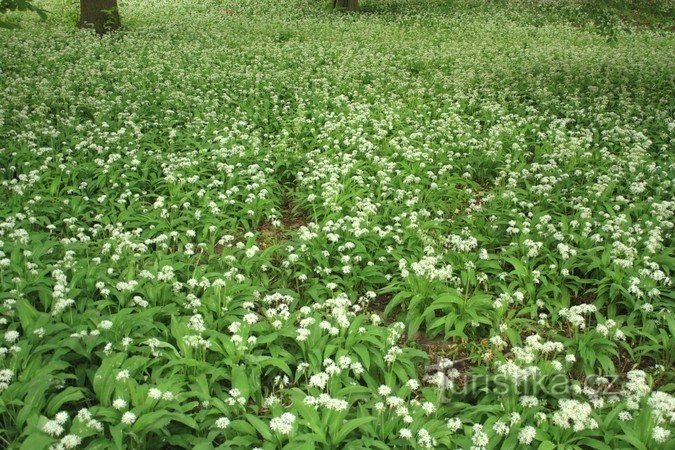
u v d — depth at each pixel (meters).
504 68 15.08
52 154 9.14
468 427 4.22
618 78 14.21
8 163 8.81
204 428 4.25
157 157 9.16
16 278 5.34
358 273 6.49
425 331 5.89
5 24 9.88
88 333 4.92
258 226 8.08
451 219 7.86
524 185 8.98
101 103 11.30
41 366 4.44
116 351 4.80
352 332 5.15
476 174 9.65
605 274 6.36
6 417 4.04
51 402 4.03
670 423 4.16
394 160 9.73
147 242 6.54
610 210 7.55
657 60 15.80
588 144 9.77
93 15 19.39
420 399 4.89
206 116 11.19
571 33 21.06
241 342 4.82
